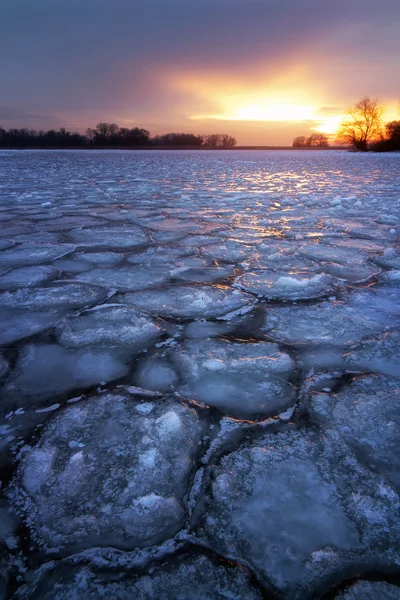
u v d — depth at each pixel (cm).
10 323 178
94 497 91
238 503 90
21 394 128
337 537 82
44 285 226
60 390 130
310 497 91
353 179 940
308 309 192
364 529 84
